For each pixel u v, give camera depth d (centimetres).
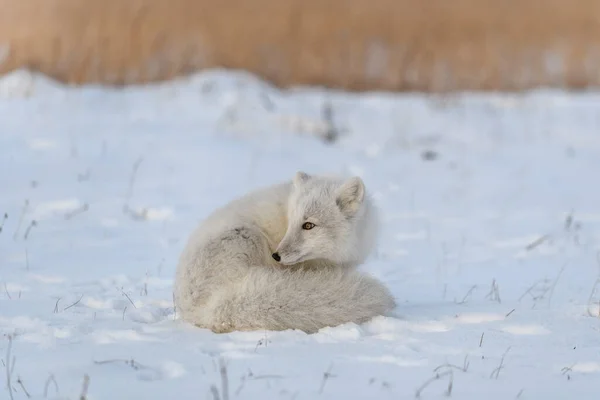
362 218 870
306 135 2152
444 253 1184
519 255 1180
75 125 1998
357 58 2984
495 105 2736
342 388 574
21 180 1504
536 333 753
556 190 1742
